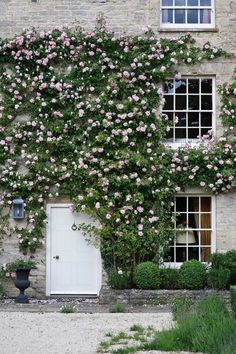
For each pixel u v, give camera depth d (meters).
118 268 15.34
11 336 10.08
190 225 15.92
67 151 15.59
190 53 15.82
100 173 15.43
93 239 15.67
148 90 15.67
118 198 15.40
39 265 15.65
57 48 15.70
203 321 9.78
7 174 15.62
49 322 11.42
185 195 15.84
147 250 15.35
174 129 15.97
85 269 15.73
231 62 15.88
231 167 15.62
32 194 15.64
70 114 15.58
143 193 15.49
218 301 11.78
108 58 15.70
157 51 15.73
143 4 15.96
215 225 15.73
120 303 14.21
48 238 15.71
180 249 15.86
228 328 9.23
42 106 15.63
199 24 16.12
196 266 14.68
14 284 15.48
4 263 15.58
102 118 15.59
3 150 15.66
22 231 15.64
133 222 15.38
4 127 15.72
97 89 15.67
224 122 15.77
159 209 15.55
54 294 15.70
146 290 14.46
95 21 15.95
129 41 15.76
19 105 15.71
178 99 16.03
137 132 15.58
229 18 15.97
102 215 15.43
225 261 14.80
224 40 15.91
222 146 15.64
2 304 14.25
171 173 15.50
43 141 15.62
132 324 11.18
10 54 15.77
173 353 8.77
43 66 15.77
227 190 15.66
